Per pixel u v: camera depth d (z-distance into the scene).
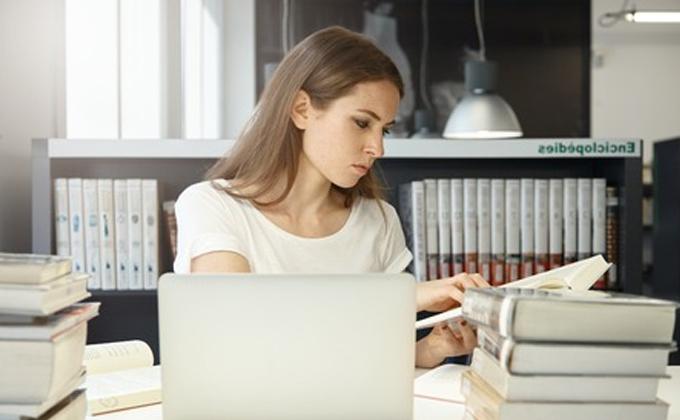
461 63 5.08
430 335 1.41
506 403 0.80
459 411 1.06
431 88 5.09
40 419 0.78
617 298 0.84
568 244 2.20
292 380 0.87
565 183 2.20
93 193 2.17
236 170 1.53
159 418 1.07
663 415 0.81
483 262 2.20
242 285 0.86
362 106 1.36
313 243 1.51
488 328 0.87
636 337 0.80
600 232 2.20
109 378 1.21
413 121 5.08
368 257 1.56
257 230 1.48
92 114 3.01
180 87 3.68
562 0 5.06
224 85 5.38
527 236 2.20
